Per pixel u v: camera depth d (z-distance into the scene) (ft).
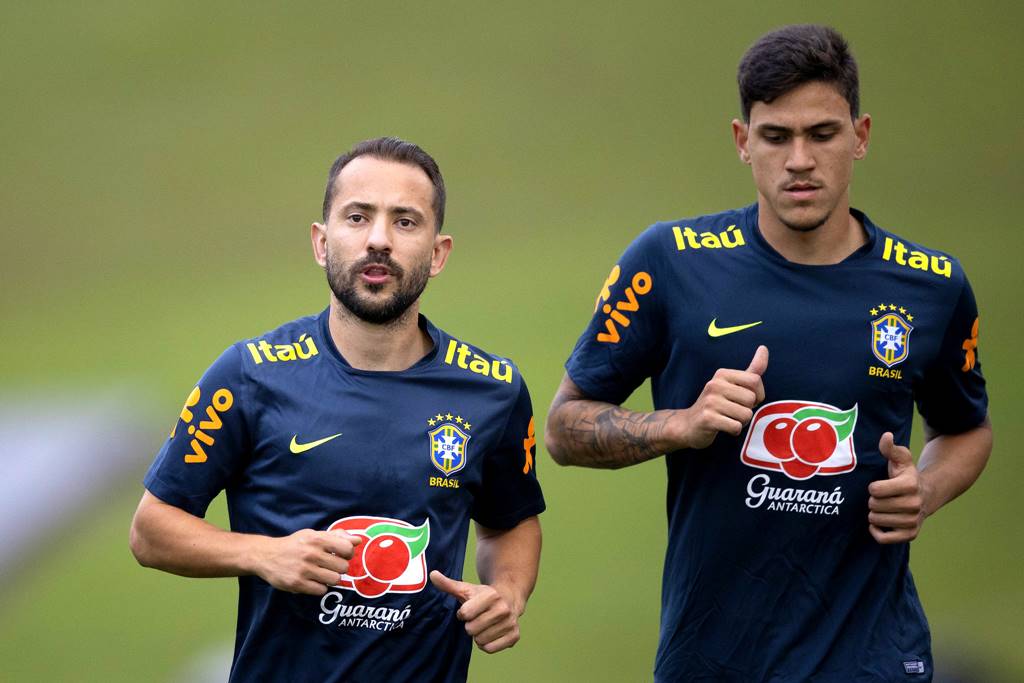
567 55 425.69
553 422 42.16
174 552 36.94
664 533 152.97
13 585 147.23
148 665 125.18
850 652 39.60
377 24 452.76
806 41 37.65
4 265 314.55
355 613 37.35
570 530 154.30
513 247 295.89
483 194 337.72
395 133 382.01
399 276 37.70
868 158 330.95
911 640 40.37
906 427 40.73
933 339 40.42
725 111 387.55
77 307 285.43
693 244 40.70
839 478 39.47
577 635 126.21
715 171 349.41
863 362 39.63
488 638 36.73
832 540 39.73
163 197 354.95
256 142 383.86
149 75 427.74
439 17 455.22
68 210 349.20
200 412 37.86
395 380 38.50
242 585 38.40
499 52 429.79
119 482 180.96
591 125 381.40
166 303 284.00
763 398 38.27
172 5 472.03
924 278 40.42
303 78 422.82
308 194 354.54
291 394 37.93
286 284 291.58
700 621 40.22
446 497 38.27
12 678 122.31
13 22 460.14
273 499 37.65
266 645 37.70
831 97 37.60
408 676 37.63
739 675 39.81
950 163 325.62
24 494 176.45
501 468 40.04
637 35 431.02
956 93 366.22
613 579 139.74
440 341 39.52
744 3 446.60
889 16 414.41
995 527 148.05
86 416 207.82
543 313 242.78
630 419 39.99
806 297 39.86
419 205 38.09
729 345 39.73
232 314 271.69
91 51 442.91
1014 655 111.75
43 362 246.47
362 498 37.50
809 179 37.83
